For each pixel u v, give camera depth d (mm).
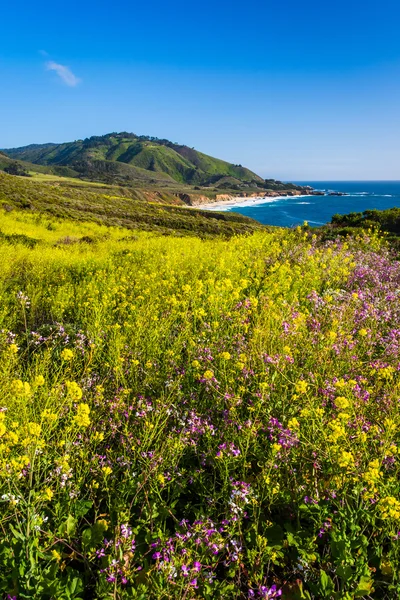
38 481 2375
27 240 18266
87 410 2660
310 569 2172
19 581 1922
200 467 2871
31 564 1928
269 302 5672
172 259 10406
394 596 2064
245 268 8992
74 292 7512
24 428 2549
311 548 2279
